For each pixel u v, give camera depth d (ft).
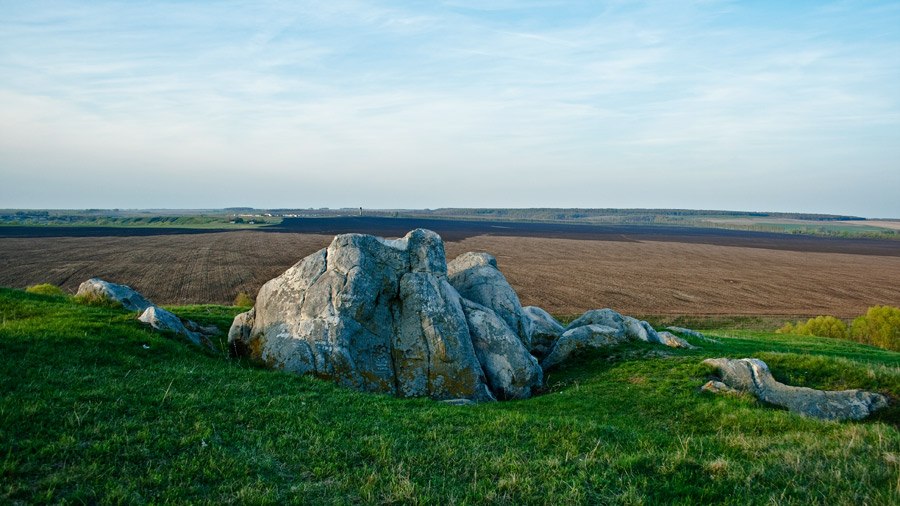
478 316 77.20
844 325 176.76
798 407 58.18
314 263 74.49
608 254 443.32
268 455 36.58
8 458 31.55
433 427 44.62
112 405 41.19
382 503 31.12
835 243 639.35
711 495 32.71
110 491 29.91
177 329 67.46
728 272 348.38
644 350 81.82
